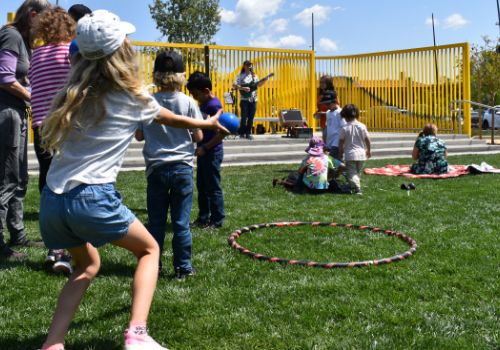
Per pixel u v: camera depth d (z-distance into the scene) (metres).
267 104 17.61
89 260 2.93
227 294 3.96
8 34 4.76
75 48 3.78
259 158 13.73
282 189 9.04
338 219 6.74
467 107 17.88
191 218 6.74
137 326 2.62
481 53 24.64
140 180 9.85
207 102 5.64
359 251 5.24
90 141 2.66
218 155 6.11
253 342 3.15
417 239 5.60
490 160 13.95
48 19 4.72
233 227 6.25
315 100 18.55
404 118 19.20
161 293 3.98
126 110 2.74
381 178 10.45
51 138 2.63
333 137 9.84
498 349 3.06
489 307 3.70
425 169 10.97
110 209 2.65
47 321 3.48
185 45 15.63
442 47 18.11
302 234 5.95
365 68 19.91
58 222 2.65
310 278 4.33
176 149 4.31
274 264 4.71
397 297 3.88
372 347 3.07
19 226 5.31
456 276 4.35
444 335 3.25
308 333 3.28
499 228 6.10
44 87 4.68
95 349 3.06
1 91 4.85
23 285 4.18
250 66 14.64
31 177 10.37
